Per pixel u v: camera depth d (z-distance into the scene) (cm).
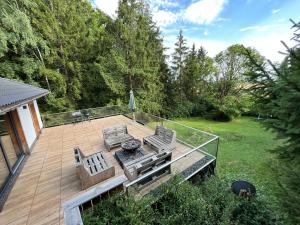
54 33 1350
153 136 651
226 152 1067
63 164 531
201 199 389
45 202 375
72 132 822
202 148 572
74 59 1479
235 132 1509
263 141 1267
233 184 519
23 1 1049
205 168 551
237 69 1886
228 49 1909
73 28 1435
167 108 2011
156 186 412
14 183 442
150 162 420
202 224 350
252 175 749
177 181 413
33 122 736
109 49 1462
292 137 217
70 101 1492
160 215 351
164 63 1930
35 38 1131
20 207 363
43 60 1359
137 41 1438
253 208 428
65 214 258
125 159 514
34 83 1291
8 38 999
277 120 222
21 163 530
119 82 1471
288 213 228
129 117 1062
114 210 303
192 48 2053
